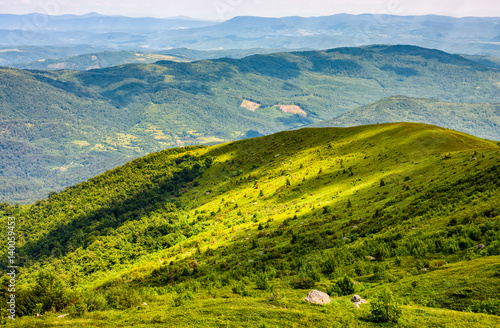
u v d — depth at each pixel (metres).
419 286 30.03
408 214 56.75
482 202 46.91
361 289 33.53
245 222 109.00
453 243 37.41
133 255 127.75
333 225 68.75
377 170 104.56
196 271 69.00
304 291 34.66
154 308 33.62
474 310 24.19
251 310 28.56
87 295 39.16
